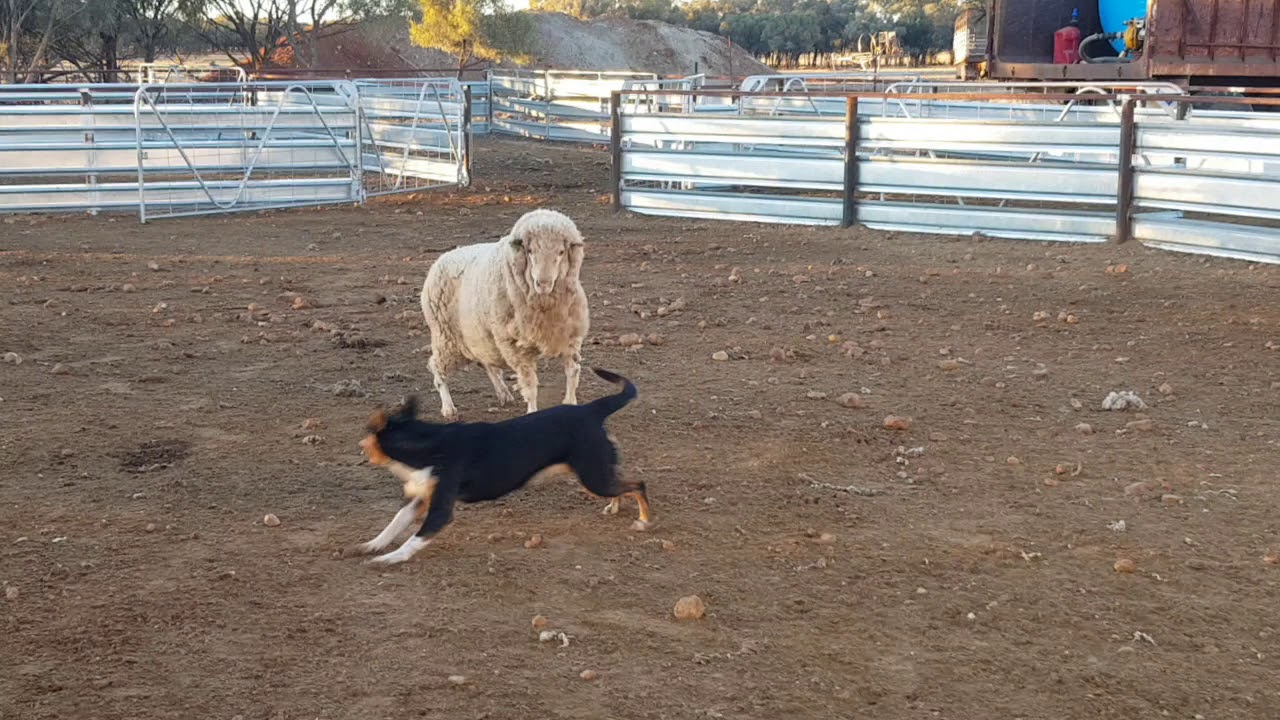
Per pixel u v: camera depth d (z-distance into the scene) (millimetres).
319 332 10539
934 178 15836
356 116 20125
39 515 6203
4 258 14289
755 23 104000
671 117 17844
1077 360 9570
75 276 13227
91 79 43438
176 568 5566
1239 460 7180
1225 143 13352
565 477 6859
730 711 4379
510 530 6102
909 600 5332
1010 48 22656
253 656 4738
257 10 49781
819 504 6465
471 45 53812
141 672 4605
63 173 18438
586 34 68562
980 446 7465
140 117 18938
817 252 14906
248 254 14938
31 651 4758
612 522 6227
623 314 11336
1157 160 14109
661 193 18219
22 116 19578
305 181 19672
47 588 5332
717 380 8984
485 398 8555
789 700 4465
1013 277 13055
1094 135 14539
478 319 7535
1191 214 16453
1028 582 5531
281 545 5863
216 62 53438
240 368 9320
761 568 5664
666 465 7090
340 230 17078
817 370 9281
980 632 5051
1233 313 11062
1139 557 5805
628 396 6090
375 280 13070
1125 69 20234
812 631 5035
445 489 5570
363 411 8172
